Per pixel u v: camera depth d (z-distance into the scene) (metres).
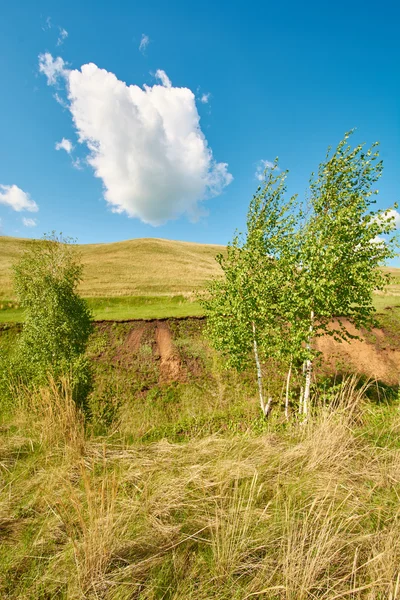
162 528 3.79
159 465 5.36
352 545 3.43
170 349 18.19
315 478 4.62
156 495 4.37
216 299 12.17
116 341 19.25
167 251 78.06
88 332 17.39
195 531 3.80
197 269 61.72
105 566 3.29
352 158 9.59
